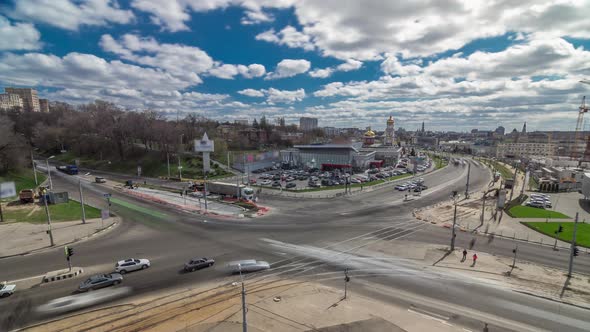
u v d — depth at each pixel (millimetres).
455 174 112875
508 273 31234
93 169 114875
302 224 48812
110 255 35500
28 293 26734
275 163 127250
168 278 29703
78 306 24734
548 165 127375
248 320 22766
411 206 62062
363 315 23516
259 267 31641
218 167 112688
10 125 89375
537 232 45125
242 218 52531
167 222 49688
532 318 23484
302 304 25094
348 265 33031
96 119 128750
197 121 194250
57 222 48688
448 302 25672
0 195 30375
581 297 26516
